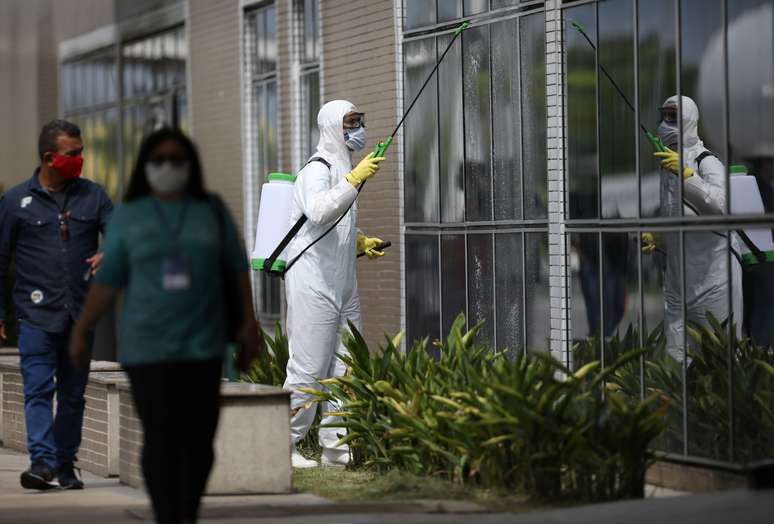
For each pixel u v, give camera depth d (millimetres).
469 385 21922
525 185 26516
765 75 20906
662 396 21484
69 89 50344
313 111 34219
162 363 15453
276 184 24859
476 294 28047
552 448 19812
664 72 22875
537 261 26172
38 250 21531
